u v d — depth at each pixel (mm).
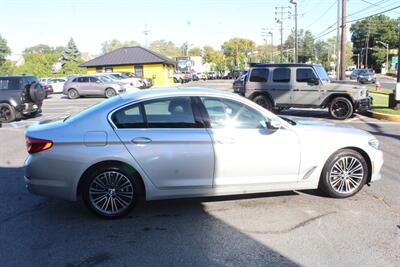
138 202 5863
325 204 5711
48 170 5156
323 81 15609
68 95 31828
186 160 5285
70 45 86875
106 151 5141
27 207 5848
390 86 42531
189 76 66000
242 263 4117
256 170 5500
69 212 5613
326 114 16875
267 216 5312
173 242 4621
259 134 5480
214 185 5410
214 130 5379
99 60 50875
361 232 4793
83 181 5242
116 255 4332
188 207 5684
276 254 4289
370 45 125750
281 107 16438
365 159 5957
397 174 7254
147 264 4129
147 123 5305
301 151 5609
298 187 5730
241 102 5539
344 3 26844
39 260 4242
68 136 5152
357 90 15062
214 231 4891
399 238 4621
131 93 5672
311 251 4340
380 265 4031
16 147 10695
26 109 16625
